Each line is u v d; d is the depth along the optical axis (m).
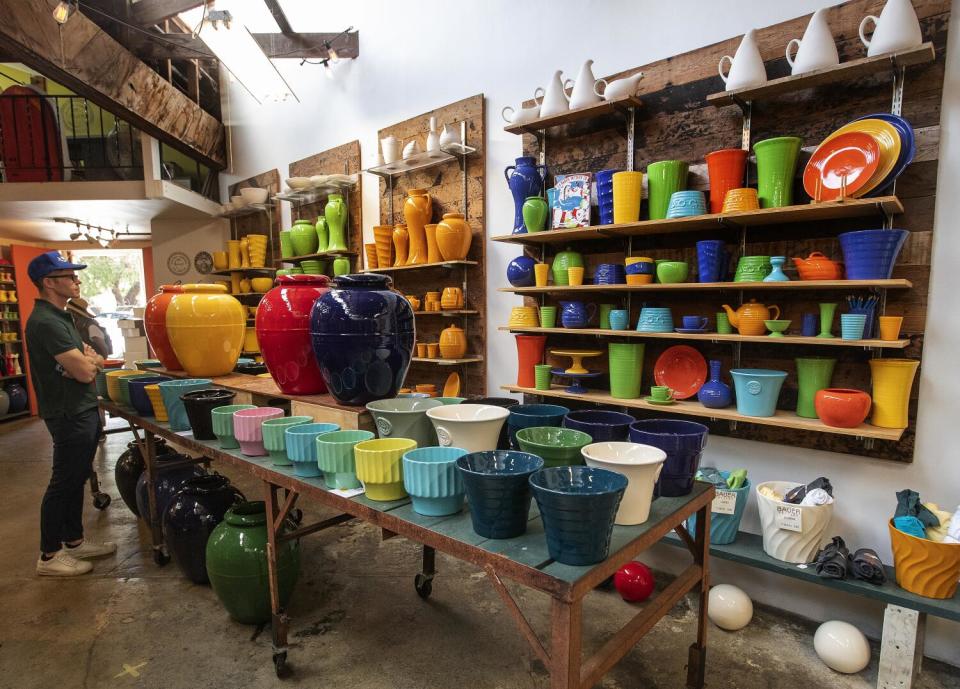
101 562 2.73
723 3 2.21
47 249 6.75
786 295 2.14
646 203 2.42
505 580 2.50
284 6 4.26
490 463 1.26
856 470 2.05
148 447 2.62
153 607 2.30
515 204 2.72
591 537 1.00
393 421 1.51
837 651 1.86
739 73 2.01
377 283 1.75
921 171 1.84
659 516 1.27
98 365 2.80
